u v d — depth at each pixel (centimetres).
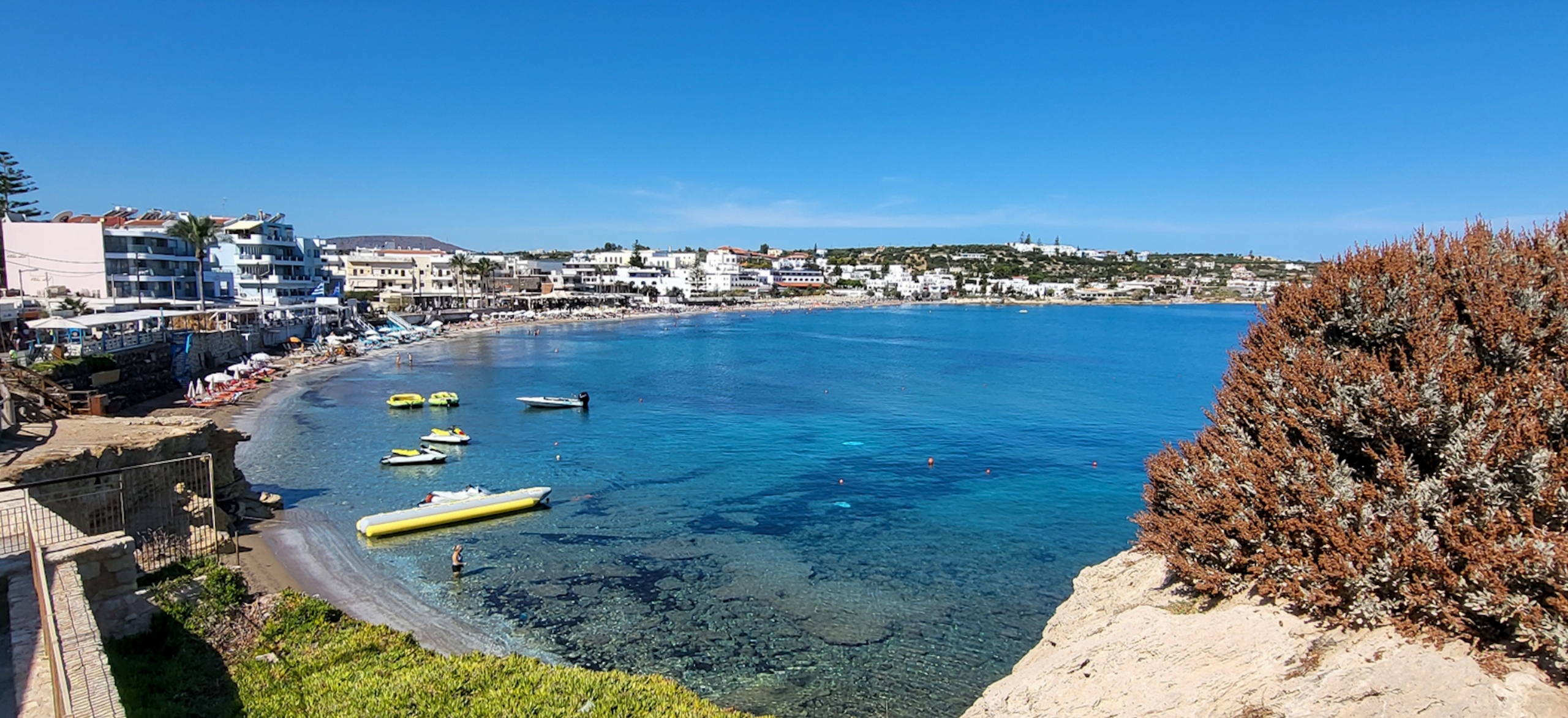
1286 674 1452
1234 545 1714
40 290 9794
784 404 8312
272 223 13888
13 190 12100
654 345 15288
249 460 5497
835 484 5100
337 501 4544
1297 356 1862
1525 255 1680
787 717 2486
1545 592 1271
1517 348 1536
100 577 2084
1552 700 1183
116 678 1912
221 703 1964
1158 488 2153
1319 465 1616
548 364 11812
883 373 11138
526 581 3438
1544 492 1333
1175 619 1719
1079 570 3672
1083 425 7225
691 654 2842
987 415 7688
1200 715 1513
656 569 3597
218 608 2425
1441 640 1345
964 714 2147
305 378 9569
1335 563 1490
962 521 4362
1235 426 1939
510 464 5550
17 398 3681
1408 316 1720
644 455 5872
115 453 3012
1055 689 1802
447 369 10944
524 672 2241
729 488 4966
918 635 3011
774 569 3622
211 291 12169
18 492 2355
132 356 7262
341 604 3119
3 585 1783
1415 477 1519
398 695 2022
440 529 4069
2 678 1416
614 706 2067
